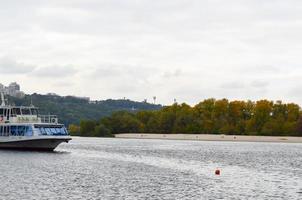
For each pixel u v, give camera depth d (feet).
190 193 194.49
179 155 418.92
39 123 392.06
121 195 186.50
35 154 366.43
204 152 475.72
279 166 322.55
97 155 396.16
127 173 258.78
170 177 244.63
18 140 389.39
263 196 192.03
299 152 495.82
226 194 194.49
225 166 315.78
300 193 200.85
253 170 292.40
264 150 536.42
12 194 183.52
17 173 247.70
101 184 213.66
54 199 175.42
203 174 263.08
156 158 374.43
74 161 323.78
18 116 404.77
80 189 198.49
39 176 237.45
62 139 388.98
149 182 223.30
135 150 490.08
